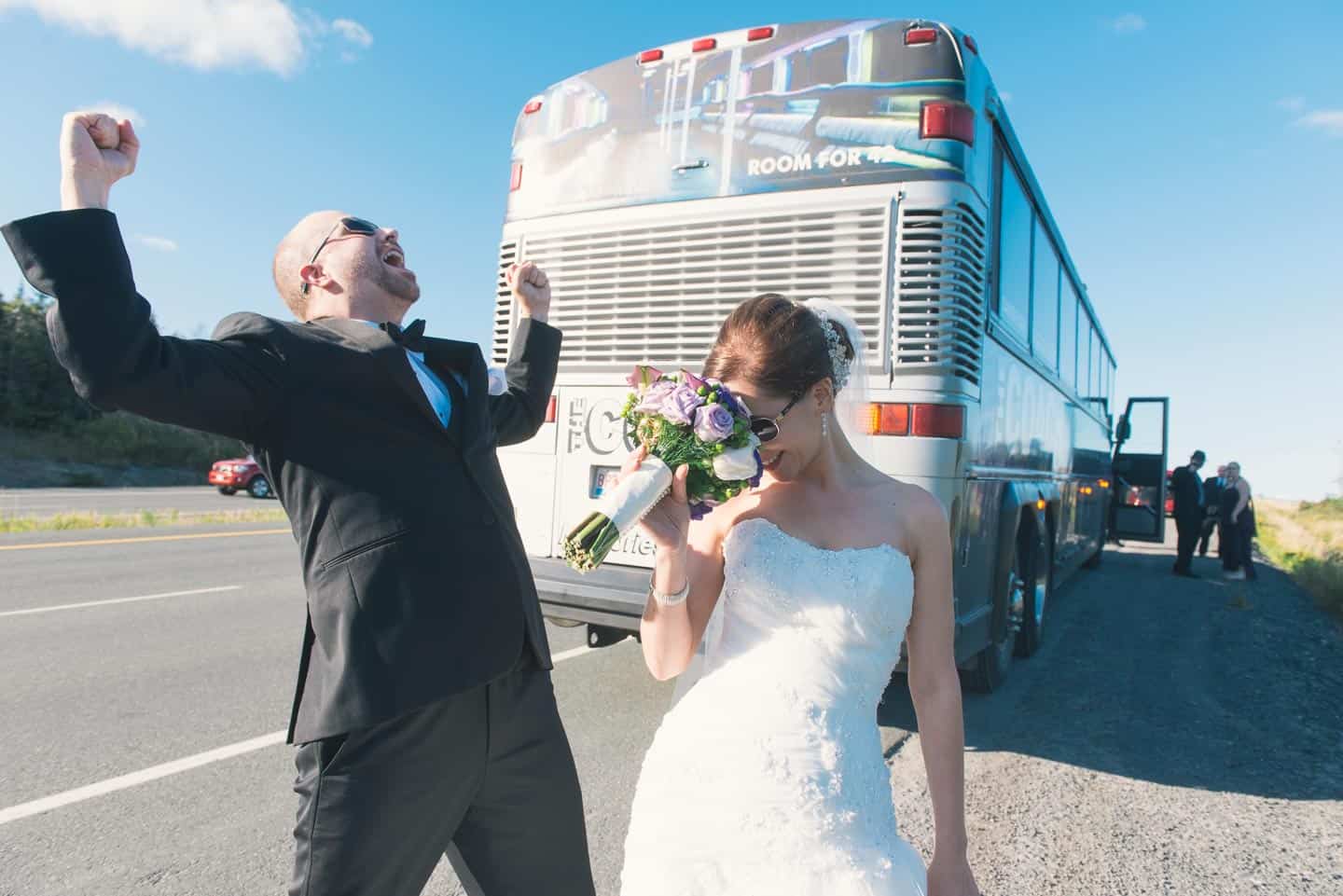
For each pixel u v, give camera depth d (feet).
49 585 26.84
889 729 15.08
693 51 15.66
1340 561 38.37
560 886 6.19
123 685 16.37
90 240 4.79
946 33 13.99
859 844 5.12
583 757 13.38
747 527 5.89
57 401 110.93
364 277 6.46
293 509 5.67
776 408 5.69
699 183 15.29
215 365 5.25
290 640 20.43
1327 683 19.61
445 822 5.69
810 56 14.70
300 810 5.47
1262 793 12.81
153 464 111.45
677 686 6.70
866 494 5.98
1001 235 16.39
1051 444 23.67
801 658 5.39
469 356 6.42
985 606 15.88
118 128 5.32
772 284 14.51
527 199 17.07
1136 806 12.23
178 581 28.48
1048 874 10.18
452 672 5.49
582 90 16.72
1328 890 9.87
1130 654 22.66
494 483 6.31
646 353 15.44
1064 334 25.89
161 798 11.43
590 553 4.92
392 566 5.47
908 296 13.55
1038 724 16.07
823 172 14.35
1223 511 42.50
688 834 5.20
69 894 8.98
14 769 12.23
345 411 5.59
